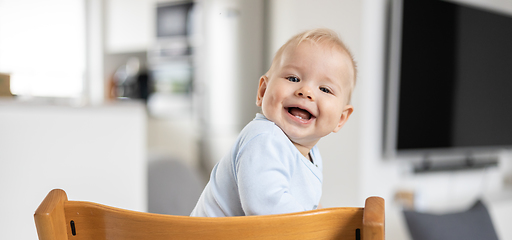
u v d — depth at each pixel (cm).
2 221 147
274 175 59
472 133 286
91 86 436
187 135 431
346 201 249
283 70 71
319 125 69
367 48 240
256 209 58
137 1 447
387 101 252
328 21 266
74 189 156
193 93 426
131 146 165
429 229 192
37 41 411
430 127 263
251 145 62
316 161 78
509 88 307
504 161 331
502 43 299
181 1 426
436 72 262
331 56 71
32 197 150
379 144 254
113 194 162
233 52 402
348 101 78
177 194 226
